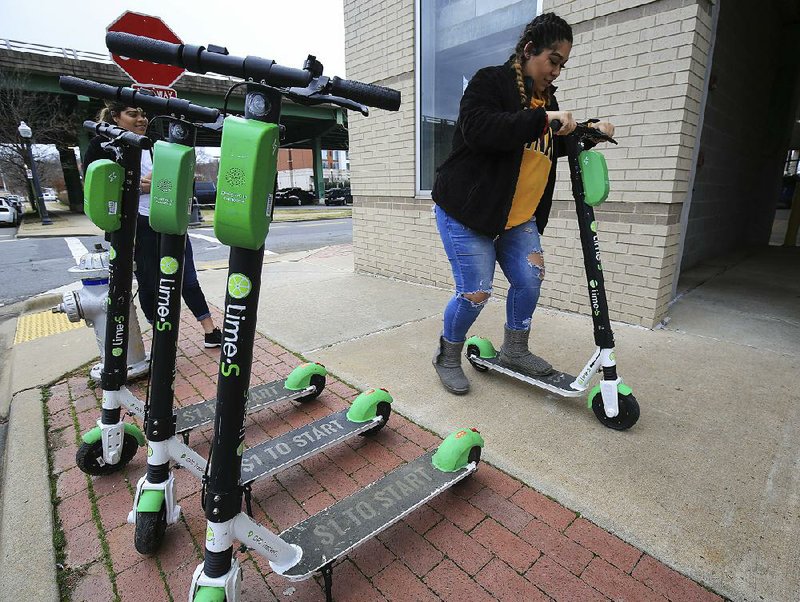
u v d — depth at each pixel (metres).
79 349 3.40
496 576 1.47
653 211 3.31
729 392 2.54
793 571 1.44
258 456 1.87
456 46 4.42
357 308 4.30
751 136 6.70
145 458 2.14
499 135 1.87
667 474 1.89
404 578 1.48
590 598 1.39
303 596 1.43
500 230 2.21
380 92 1.12
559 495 1.79
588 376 2.27
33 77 19.55
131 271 1.87
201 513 1.78
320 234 12.93
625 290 3.56
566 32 1.94
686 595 1.39
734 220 6.88
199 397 2.68
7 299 5.76
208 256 8.84
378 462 2.06
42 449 2.18
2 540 1.65
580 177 2.07
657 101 3.16
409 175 4.94
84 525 1.72
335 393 2.69
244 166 0.98
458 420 2.34
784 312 3.86
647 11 3.10
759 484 1.82
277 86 1.03
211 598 1.17
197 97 21.44
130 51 1.09
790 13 6.64
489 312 4.04
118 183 1.75
